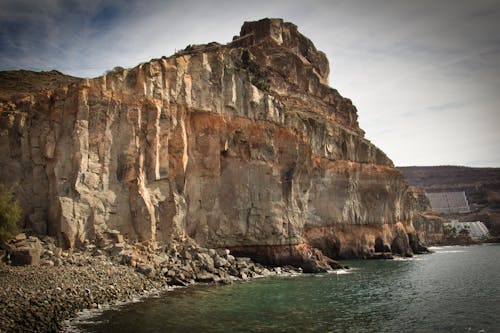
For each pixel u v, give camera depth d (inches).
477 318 1037.8
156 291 1180.5
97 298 1000.9
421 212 5546.3
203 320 924.0
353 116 3339.1
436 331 927.0
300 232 1951.3
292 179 1961.1
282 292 1268.5
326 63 3572.8
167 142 1593.3
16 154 1344.7
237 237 1761.8
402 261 2536.9
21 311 811.4
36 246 1151.0
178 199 1596.9
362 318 1011.9
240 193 1804.9
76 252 1258.0
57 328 813.2
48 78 1801.2
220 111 1823.3
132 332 813.9
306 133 2351.1
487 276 1807.3
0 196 1130.0
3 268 1017.5
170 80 1668.3
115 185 1437.0
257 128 1911.9
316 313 1035.9
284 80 2773.1
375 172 2967.5
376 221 2923.2
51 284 967.0
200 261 1453.0
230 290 1261.1
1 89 1557.6
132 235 1434.5
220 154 1795.0
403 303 1197.1
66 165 1350.9
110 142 1446.9
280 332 866.8
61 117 1397.6
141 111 1539.1
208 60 1841.8
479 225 6378.0
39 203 1334.9
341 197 2677.2
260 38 3002.0
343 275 1739.7
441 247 4655.5
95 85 1443.2
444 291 1407.5
